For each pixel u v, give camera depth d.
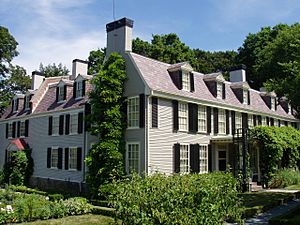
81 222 14.25
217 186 8.31
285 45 25.91
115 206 7.38
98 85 21.50
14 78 48.06
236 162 23.81
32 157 31.81
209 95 25.91
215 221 7.63
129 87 21.69
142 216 6.90
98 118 21.25
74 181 25.80
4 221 13.73
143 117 20.52
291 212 14.71
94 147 21.31
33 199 16.22
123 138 21.56
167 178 7.77
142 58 22.70
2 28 45.31
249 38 50.31
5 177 31.39
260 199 19.05
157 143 20.77
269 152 25.41
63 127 27.97
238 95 30.11
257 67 40.53
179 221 6.93
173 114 22.08
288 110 37.31
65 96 29.34
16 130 35.31
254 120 30.77
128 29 22.86
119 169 20.45
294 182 26.56
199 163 23.56
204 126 24.80
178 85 23.11
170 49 49.84
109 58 22.12
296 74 20.36
